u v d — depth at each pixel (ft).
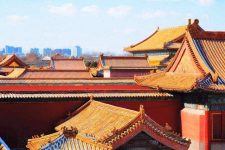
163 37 257.55
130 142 89.15
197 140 119.55
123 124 91.20
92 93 123.03
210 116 117.08
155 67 232.53
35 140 89.10
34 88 120.67
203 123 117.60
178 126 130.82
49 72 207.72
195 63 122.93
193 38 130.72
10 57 264.93
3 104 111.65
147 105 127.75
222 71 122.62
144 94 127.54
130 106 125.80
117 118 96.89
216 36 135.03
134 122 88.94
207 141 116.67
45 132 115.85
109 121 97.76
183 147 93.61
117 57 244.01
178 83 122.31
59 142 79.71
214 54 129.29
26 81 127.65
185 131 126.41
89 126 100.22
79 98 119.55
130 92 127.54
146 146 90.84
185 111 126.82
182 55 130.31
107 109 105.81
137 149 89.92
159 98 128.67
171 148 92.73
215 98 117.08
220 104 118.01
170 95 129.59
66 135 81.30
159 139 91.25
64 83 126.82
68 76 211.00
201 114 118.42
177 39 233.14
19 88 119.44
